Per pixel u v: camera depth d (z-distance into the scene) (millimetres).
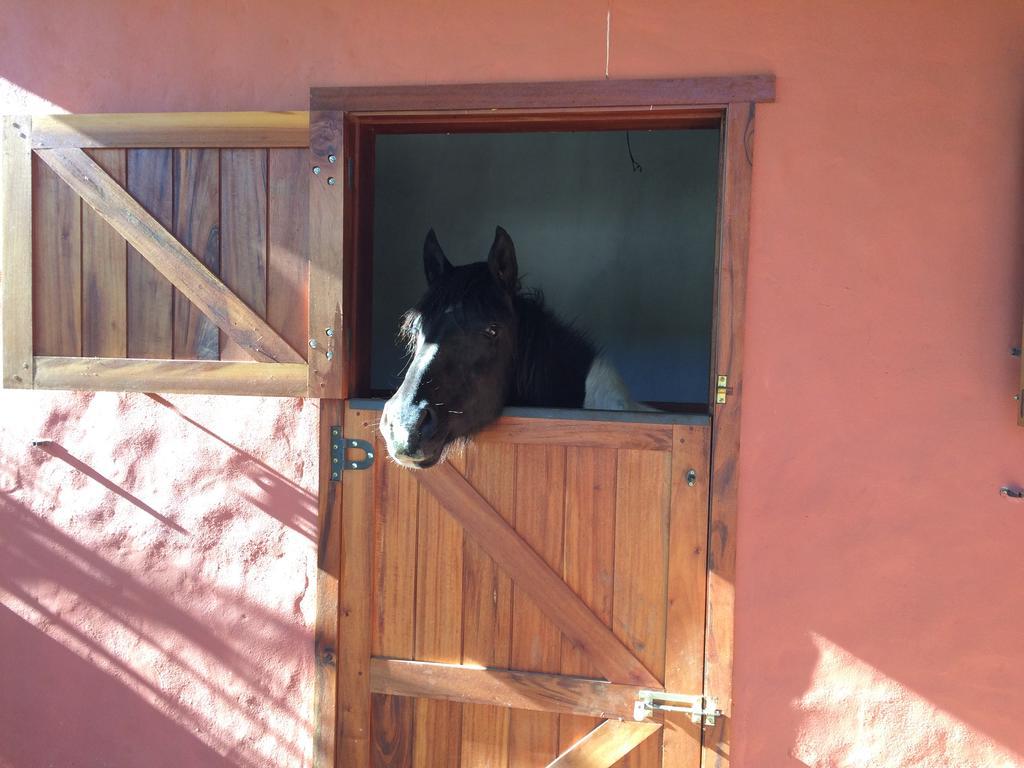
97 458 2518
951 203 2061
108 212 2389
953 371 2080
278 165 2307
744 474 2160
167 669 2518
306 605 2422
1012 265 2047
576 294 4586
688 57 2141
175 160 2357
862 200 2088
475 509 2301
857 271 2098
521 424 2256
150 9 2410
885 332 2098
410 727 2395
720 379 2143
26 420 2551
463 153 4562
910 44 2057
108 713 2566
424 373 2057
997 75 2035
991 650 2100
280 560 2430
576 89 2166
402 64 2271
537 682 2289
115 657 2547
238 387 2363
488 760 2357
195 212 2357
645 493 2209
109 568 2533
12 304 2467
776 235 2117
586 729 2301
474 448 2295
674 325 4531
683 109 2172
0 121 2428
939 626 2115
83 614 2559
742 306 2119
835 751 2168
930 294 2080
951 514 2100
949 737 2123
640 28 2158
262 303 2342
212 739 2506
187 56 2396
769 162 2109
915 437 2102
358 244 2389
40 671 2600
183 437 2463
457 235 4590
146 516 2500
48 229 2441
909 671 2131
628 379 4574
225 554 2461
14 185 2436
